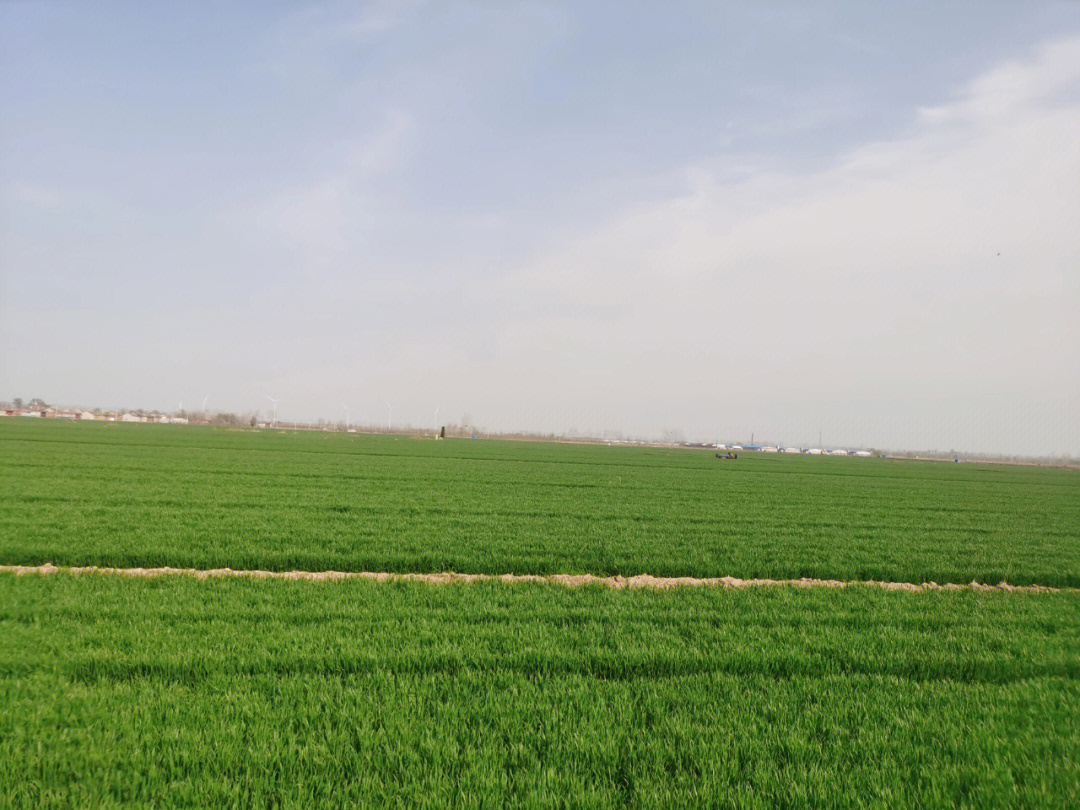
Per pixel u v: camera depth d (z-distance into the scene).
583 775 5.57
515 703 7.06
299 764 5.55
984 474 88.56
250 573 14.05
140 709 6.52
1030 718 7.15
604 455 97.19
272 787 5.24
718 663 8.70
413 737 6.14
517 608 11.41
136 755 5.55
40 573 12.89
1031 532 26.72
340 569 15.16
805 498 39.03
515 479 43.91
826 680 8.20
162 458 46.69
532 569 15.68
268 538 17.59
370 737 6.09
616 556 17.20
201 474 36.62
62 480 30.06
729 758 6.01
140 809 4.87
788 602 12.74
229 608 10.66
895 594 13.95
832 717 6.96
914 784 5.68
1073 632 11.15
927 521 29.41
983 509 36.84
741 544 20.22
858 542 21.62
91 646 8.42
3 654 7.93
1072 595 15.18
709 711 7.03
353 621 10.15
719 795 5.28
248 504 25.06
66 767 5.35
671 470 64.12
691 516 27.42
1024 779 5.80
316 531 19.17
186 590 11.84
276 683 7.37
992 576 16.77
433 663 8.31
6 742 5.70
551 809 5.06
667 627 10.47
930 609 12.67
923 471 90.06
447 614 10.84
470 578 14.48
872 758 6.09
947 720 7.02
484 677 7.86
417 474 44.41
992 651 9.74
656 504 31.89
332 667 8.05
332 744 5.97
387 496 30.22
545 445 145.25
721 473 62.69
